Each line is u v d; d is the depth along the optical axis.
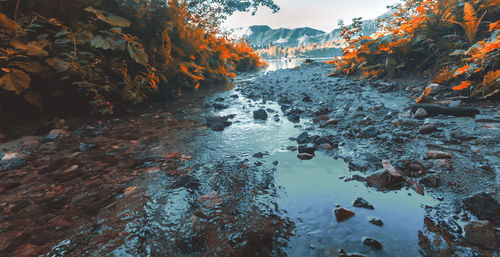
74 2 3.68
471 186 1.51
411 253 1.04
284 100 4.57
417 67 5.67
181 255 1.06
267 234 1.18
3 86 2.66
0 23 2.79
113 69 3.87
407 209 1.35
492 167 1.70
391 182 1.62
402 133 2.49
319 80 7.22
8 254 1.07
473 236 1.10
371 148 2.24
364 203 1.40
